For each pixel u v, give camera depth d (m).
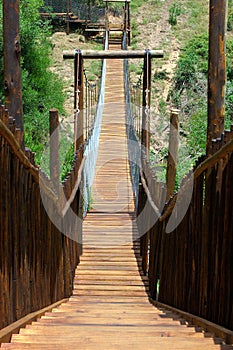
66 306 4.09
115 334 2.67
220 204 2.64
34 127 11.91
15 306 2.68
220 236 2.64
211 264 2.81
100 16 21.83
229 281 2.49
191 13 19.78
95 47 18.34
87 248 6.18
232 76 14.35
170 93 14.81
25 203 2.90
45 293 3.61
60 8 21.05
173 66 16.14
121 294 4.95
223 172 2.59
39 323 2.94
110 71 15.66
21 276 2.81
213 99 3.26
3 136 2.31
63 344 2.35
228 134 2.57
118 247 6.22
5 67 3.91
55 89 13.59
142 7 20.78
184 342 2.41
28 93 12.03
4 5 3.84
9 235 2.53
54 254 3.98
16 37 3.89
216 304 2.71
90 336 2.59
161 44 17.73
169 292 4.10
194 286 3.19
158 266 4.70
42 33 14.30
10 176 2.54
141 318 3.38
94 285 5.14
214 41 3.22
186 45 17.25
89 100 12.91
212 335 2.61
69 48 17.73
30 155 3.02
